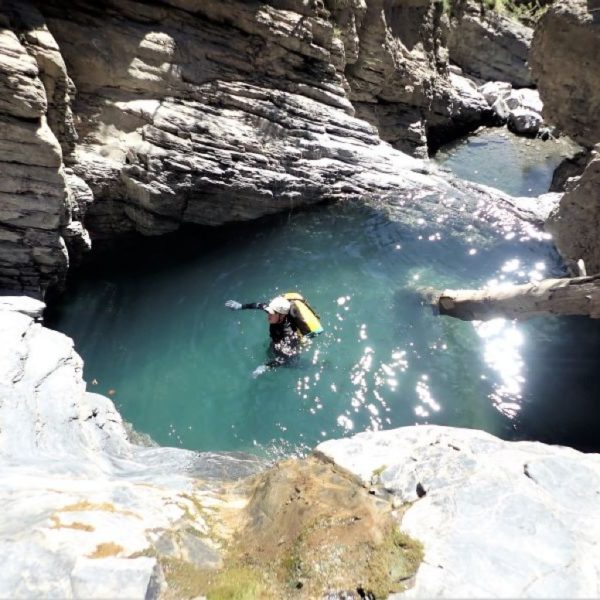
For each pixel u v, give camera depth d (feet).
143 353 28.30
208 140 36.04
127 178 34.22
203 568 12.71
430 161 61.62
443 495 13.99
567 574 11.66
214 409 25.14
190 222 37.55
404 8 55.67
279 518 14.47
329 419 24.36
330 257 36.19
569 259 32.22
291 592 12.16
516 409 24.59
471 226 39.93
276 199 38.83
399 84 56.24
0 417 17.69
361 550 12.71
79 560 11.35
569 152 63.31
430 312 30.60
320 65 43.91
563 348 28.02
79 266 33.88
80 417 19.76
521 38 77.56
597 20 36.68
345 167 42.70
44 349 21.89
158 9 35.81
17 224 27.04
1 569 10.96
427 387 25.79
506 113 72.79
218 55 38.06
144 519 13.64
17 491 14.12
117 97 34.91
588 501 13.66
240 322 30.48
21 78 24.81
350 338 28.66
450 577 11.74
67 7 32.89
